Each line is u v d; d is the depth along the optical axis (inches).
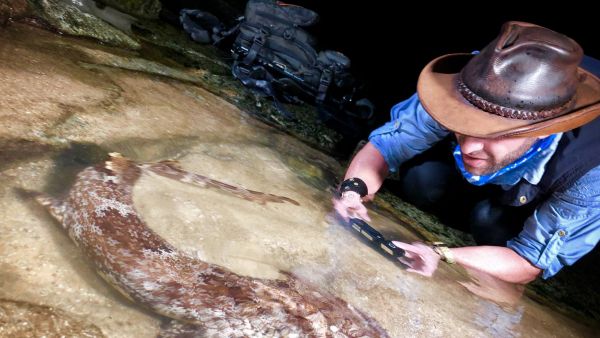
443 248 107.3
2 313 52.0
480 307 96.3
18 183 72.9
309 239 90.8
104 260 64.6
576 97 83.6
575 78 81.4
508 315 98.5
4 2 126.2
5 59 105.2
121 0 198.2
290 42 193.5
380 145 123.4
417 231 131.3
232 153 117.0
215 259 72.6
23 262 59.8
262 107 171.8
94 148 90.3
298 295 71.5
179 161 99.4
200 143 113.6
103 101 109.6
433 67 95.7
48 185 75.2
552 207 99.6
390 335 74.1
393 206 145.5
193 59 181.5
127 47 158.4
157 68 152.6
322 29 402.3
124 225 69.4
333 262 87.5
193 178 92.1
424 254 105.3
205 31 207.2
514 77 78.5
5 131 82.4
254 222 86.8
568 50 77.9
